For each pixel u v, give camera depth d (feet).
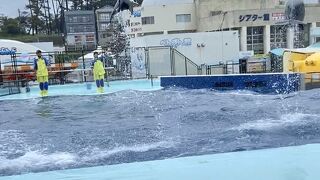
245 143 22.61
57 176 18.15
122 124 30.99
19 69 76.95
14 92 59.06
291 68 61.72
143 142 24.32
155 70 83.61
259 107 35.24
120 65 91.04
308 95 43.24
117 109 39.52
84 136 26.96
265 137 23.94
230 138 24.12
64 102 47.26
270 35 157.48
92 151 22.76
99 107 41.81
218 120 30.22
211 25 180.55
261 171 17.06
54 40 282.15
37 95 55.01
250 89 51.42
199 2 193.57
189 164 18.63
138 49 89.35
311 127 26.27
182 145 23.06
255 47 159.74
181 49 91.66
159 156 20.85
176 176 16.98
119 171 18.22
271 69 100.63
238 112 33.01
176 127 28.66
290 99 40.50
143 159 20.45
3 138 27.55
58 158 21.58
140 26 195.62
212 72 89.56
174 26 197.98
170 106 39.14
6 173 19.17
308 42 154.51
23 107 44.52
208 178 16.49
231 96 45.44
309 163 17.80
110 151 22.56
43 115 38.27
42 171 19.25
